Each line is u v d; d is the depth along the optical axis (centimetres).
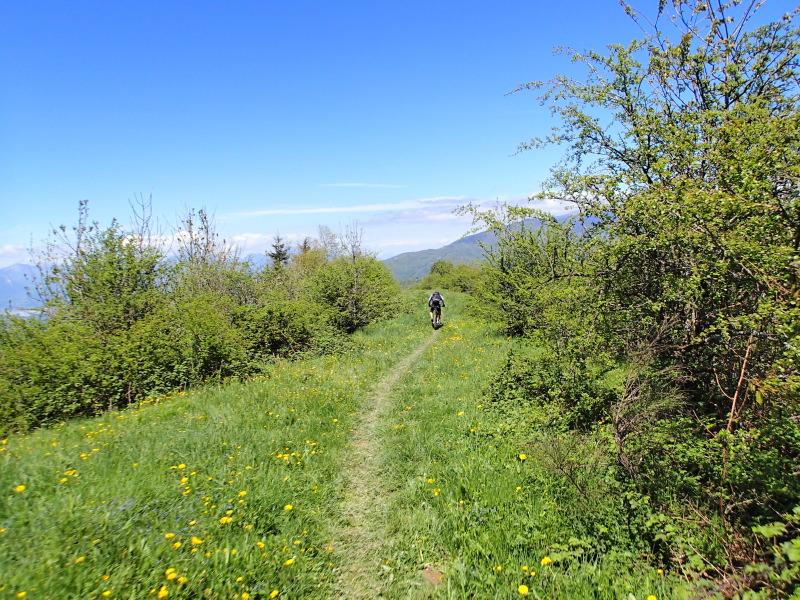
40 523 374
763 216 346
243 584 340
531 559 374
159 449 573
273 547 395
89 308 1065
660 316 541
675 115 523
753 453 389
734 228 365
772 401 355
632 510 405
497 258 1526
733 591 286
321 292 1938
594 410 614
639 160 591
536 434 597
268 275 1577
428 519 446
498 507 447
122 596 308
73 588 307
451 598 340
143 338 1034
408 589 363
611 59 602
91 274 1079
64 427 795
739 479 383
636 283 571
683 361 518
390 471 570
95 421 817
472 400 800
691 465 446
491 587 348
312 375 1068
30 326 945
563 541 393
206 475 504
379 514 475
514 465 528
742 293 425
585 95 630
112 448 581
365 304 2025
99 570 323
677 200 416
